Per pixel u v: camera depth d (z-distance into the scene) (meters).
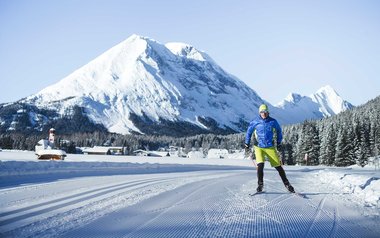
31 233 5.45
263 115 9.83
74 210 7.20
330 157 88.31
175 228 5.81
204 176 16.95
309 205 8.18
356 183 12.98
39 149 37.16
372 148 89.31
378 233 5.84
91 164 20.19
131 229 5.73
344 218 6.89
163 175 17.55
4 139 120.81
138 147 182.12
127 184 12.02
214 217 6.64
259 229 5.85
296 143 98.06
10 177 13.27
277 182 13.48
